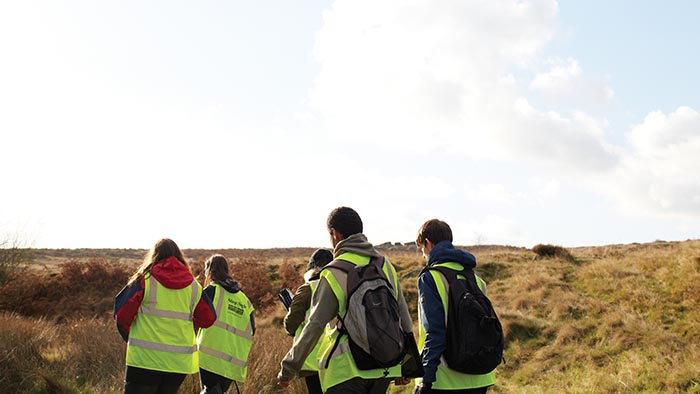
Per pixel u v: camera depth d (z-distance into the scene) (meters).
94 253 42.34
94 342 8.92
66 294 21.55
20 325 9.16
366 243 3.76
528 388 9.68
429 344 3.70
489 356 3.69
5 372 7.18
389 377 3.46
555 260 20.58
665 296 13.64
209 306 4.97
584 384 9.20
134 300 4.55
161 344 4.59
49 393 6.93
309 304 4.50
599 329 11.97
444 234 4.18
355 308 3.40
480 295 3.88
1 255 21.59
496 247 34.19
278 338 9.45
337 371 3.44
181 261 4.88
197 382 6.93
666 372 8.85
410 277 20.06
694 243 18.92
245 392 7.09
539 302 15.07
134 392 4.56
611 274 16.34
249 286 22.02
